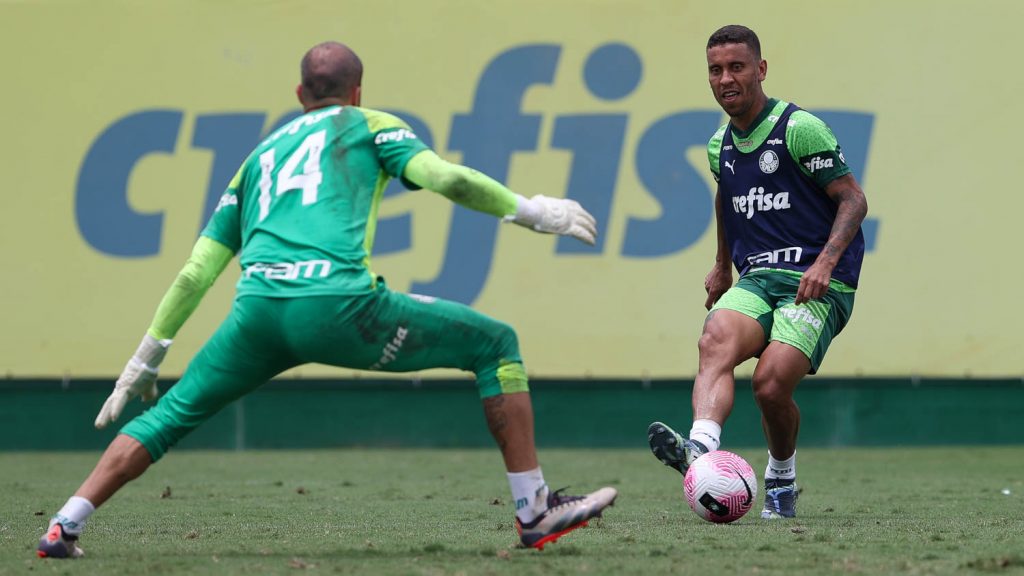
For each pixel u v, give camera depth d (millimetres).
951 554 16500
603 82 43125
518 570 14625
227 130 43188
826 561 15594
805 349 20844
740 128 21703
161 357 16375
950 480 32594
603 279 43031
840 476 34000
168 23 43281
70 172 43094
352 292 14867
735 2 43000
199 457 41875
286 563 15328
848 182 20953
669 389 44188
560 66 43156
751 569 14859
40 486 31219
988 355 42594
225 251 16438
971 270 42625
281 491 29594
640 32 43188
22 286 42906
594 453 42688
